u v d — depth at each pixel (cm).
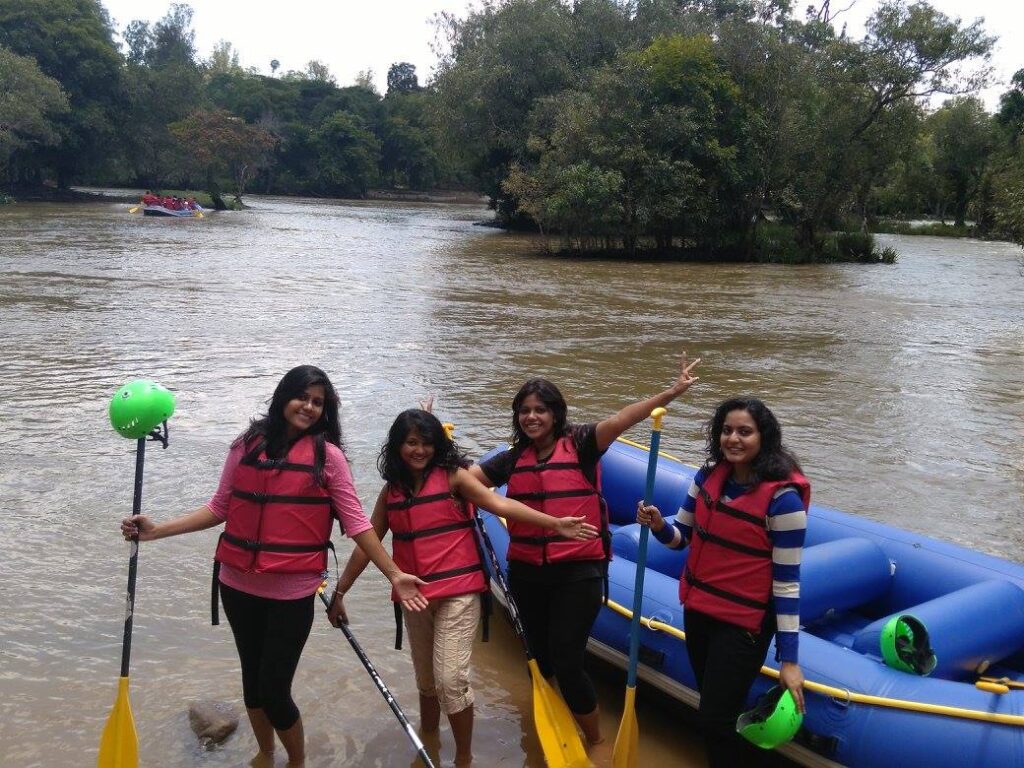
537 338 1530
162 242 3120
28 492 715
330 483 358
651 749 415
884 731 349
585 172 3136
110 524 657
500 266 2814
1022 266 3061
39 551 609
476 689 463
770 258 3378
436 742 414
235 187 7988
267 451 358
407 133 9006
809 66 3375
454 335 1526
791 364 1365
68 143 5788
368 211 6406
